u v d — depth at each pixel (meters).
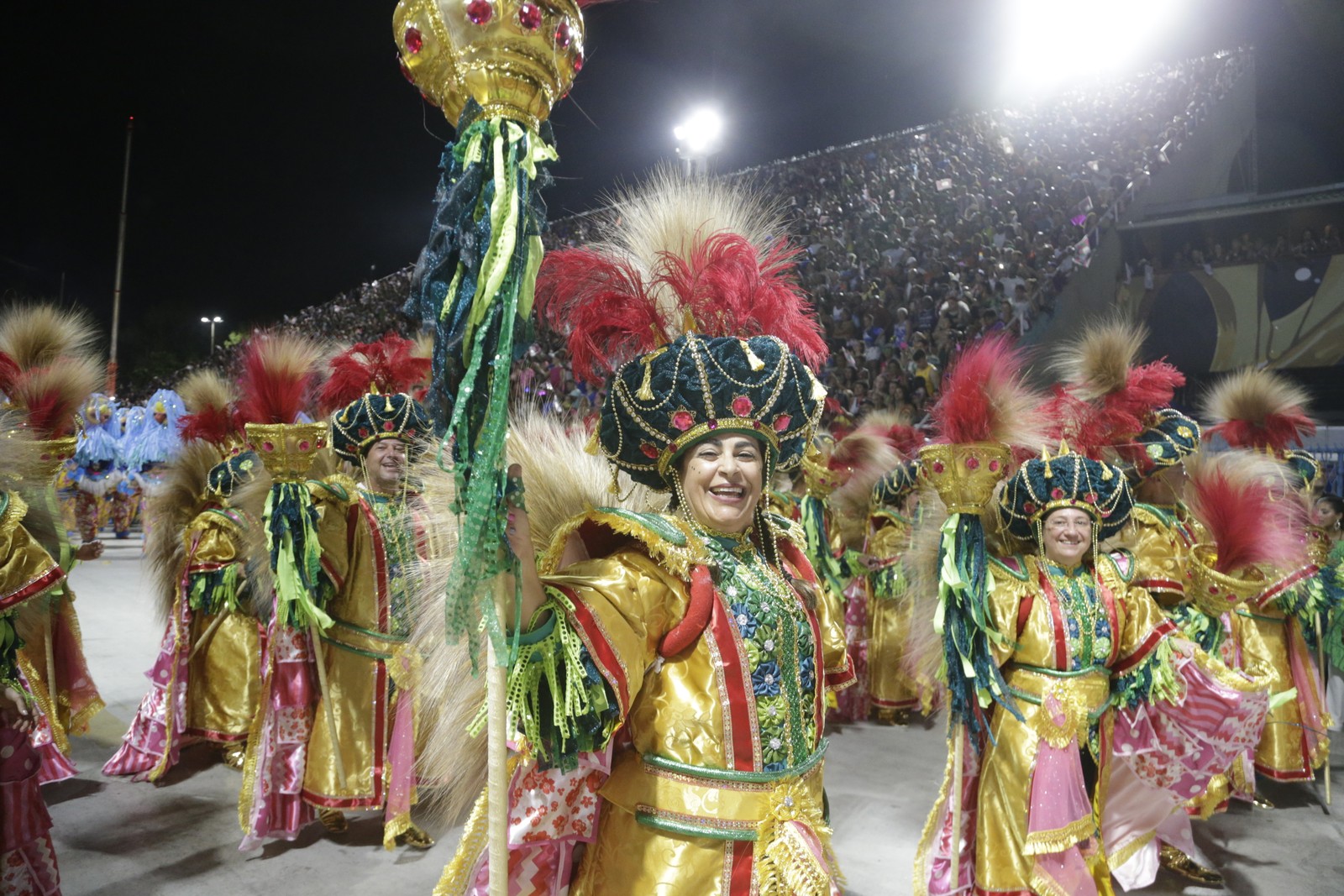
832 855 1.79
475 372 1.26
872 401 11.83
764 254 2.05
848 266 16.36
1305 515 4.79
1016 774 2.82
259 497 3.88
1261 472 4.20
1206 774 2.96
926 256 15.63
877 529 5.98
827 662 1.98
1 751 2.55
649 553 1.69
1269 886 3.48
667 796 1.62
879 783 4.64
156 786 4.34
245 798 3.55
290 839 3.66
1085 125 19.69
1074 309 14.41
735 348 1.71
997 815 2.85
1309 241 15.96
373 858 3.53
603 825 1.71
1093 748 2.95
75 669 4.17
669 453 1.75
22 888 2.59
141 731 4.52
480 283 1.26
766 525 1.88
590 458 2.03
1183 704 2.95
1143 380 3.75
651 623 1.64
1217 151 21.53
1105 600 2.92
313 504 3.54
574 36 1.38
